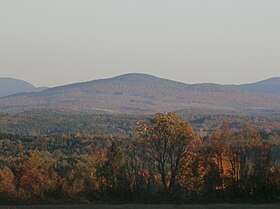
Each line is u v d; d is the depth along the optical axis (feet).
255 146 220.02
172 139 222.07
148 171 218.79
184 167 220.43
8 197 200.13
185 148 221.66
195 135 223.30
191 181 218.79
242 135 224.12
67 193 207.41
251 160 218.59
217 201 207.72
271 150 221.66
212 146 220.23
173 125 222.07
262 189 213.66
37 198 202.69
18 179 223.10
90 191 210.79
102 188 212.64
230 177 217.36
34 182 215.31
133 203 202.28
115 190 212.23
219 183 217.15
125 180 214.07
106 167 216.13
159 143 222.69
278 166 220.64
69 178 218.79
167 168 223.71
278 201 209.15
